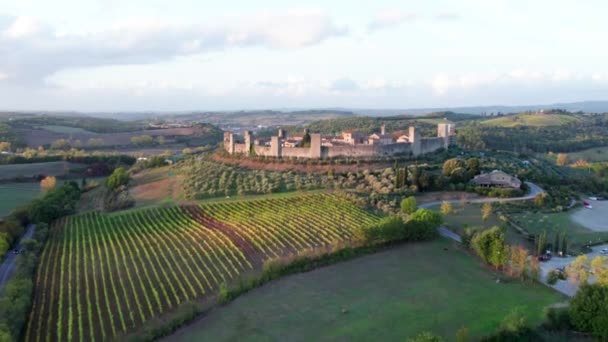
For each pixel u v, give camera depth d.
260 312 71.00
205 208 127.56
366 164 166.12
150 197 149.50
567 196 144.25
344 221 112.31
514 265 85.88
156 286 81.75
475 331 64.62
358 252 95.06
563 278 83.56
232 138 193.12
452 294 76.62
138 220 123.06
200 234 108.38
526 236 107.25
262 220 114.81
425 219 103.31
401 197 134.00
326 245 97.62
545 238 99.12
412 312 70.38
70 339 65.44
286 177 153.88
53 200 137.00
